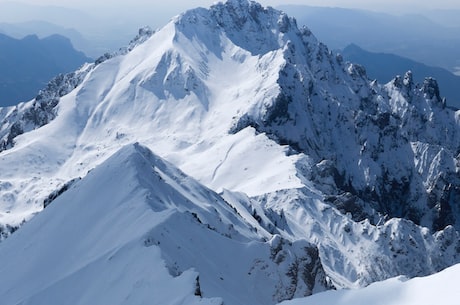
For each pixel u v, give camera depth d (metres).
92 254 73.00
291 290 77.31
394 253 166.62
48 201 127.00
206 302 45.50
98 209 84.75
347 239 164.50
